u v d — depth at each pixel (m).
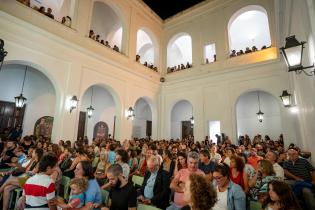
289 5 4.43
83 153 5.59
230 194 2.60
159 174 3.58
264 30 13.93
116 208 2.77
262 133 13.70
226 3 11.63
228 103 10.65
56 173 4.05
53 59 7.64
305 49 3.84
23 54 6.75
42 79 10.96
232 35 14.92
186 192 1.79
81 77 8.57
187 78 12.30
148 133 17.75
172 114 17.73
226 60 11.16
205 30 12.34
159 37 13.98
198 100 11.75
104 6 12.14
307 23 2.88
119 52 10.66
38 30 7.11
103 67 9.59
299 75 5.12
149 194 3.64
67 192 4.13
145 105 17.69
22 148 6.71
